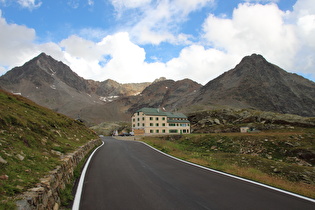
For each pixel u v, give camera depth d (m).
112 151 19.77
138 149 21.88
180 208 5.54
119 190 7.17
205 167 11.70
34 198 4.24
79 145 15.88
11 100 19.69
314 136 36.84
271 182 8.69
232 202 6.05
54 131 16.05
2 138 8.10
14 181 4.98
